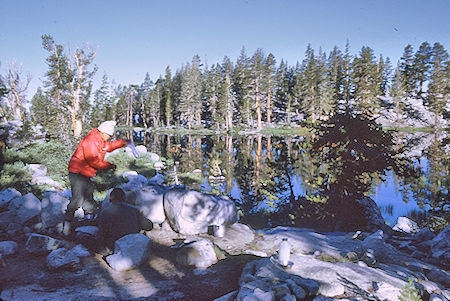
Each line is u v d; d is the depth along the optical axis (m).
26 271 3.77
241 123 87.88
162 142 50.69
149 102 101.56
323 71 84.44
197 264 4.19
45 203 5.34
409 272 4.45
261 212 9.88
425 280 4.36
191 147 41.25
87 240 4.71
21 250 4.38
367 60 76.56
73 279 3.66
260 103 83.06
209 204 5.82
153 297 3.32
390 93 84.44
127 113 108.19
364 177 8.77
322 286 3.37
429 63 92.44
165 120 105.50
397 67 101.00
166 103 97.12
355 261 4.61
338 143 8.73
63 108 35.78
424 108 82.00
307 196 8.98
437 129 69.75
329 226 8.23
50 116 35.12
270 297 2.97
